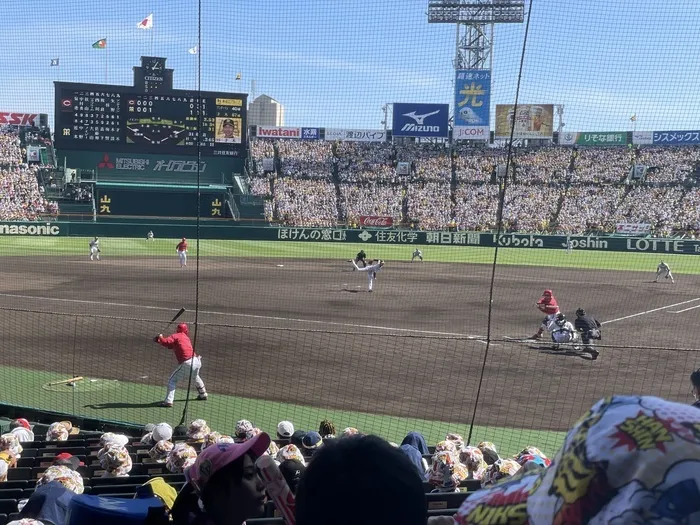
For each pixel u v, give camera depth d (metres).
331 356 16.92
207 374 15.23
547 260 46.12
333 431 8.59
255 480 2.67
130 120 57.53
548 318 18.64
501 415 12.61
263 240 56.50
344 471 1.51
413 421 12.30
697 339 19.98
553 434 11.65
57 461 6.39
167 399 13.12
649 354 17.55
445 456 6.21
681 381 14.92
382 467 1.51
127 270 35.69
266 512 5.23
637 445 1.23
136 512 2.78
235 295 27.48
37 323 20.50
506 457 10.66
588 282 34.38
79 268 36.06
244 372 15.40
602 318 23.69
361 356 16.92
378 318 22.89
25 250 44.78
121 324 20.61
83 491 5.25
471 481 6.40
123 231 54.62
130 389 14.23
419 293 29.31
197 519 2.73
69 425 9.82
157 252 46.62
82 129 56.81
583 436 1.31
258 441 2.70
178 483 6.00
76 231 53.88
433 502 5.45
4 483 6.23
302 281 32.72
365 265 30.06
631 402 1.32
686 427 1.24
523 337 19.89
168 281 31.42
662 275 37.44
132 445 8.68
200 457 2.72
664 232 56.69
